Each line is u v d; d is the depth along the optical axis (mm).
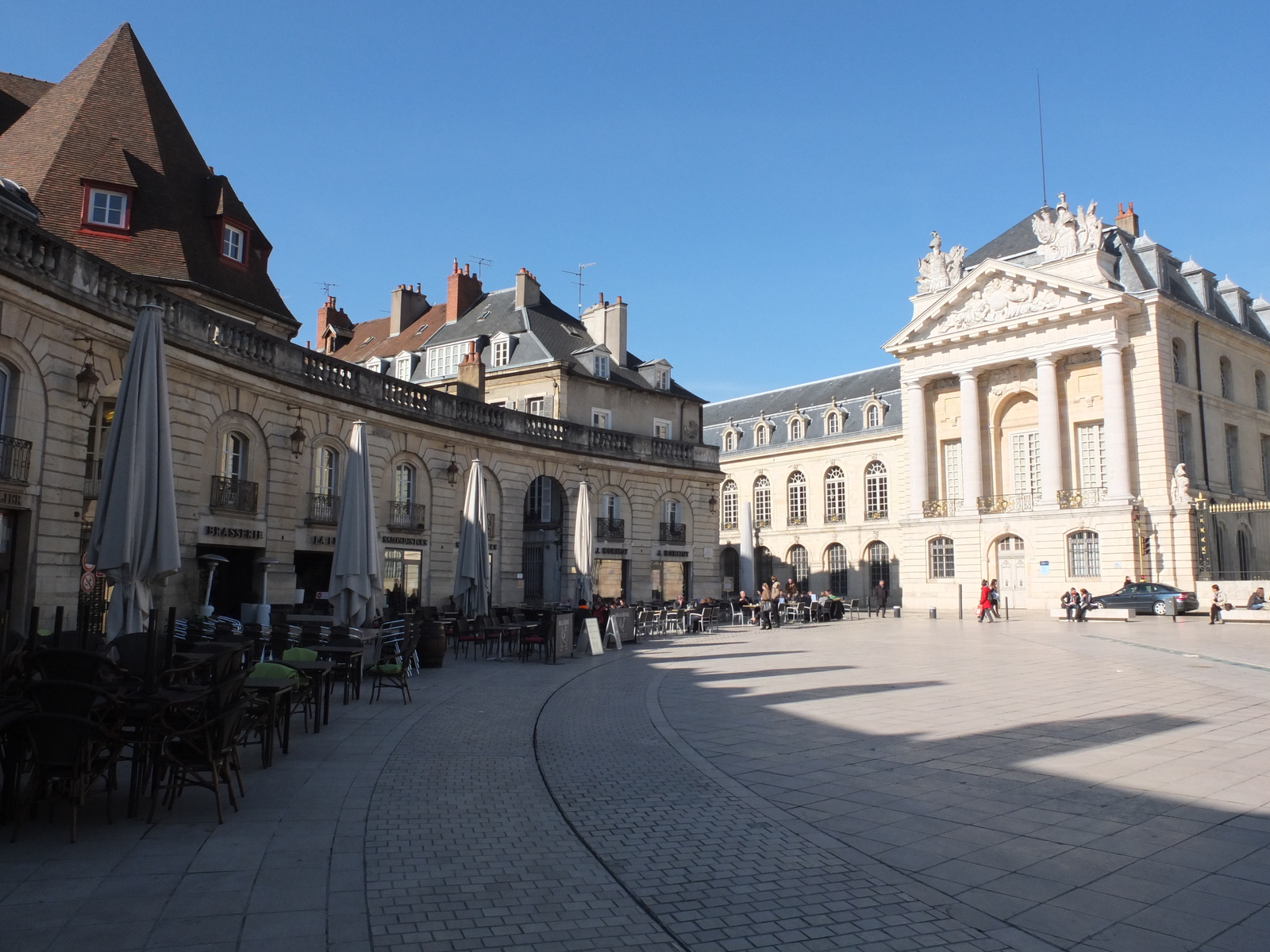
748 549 38594
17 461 13594
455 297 43125
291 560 20734
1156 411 40594
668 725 10789
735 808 6980
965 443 46219
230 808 6742
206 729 6348
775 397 65938
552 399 36594
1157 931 4551
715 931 4570
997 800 7156
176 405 17484
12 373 13688
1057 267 44156
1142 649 20828
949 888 5203
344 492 15773
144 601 9828
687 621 29359
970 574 45031
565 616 19516
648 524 34406
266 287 24516
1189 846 5906
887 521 55375
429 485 25625
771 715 11508
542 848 5934
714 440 66312
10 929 4332
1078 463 43719
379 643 14422
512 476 28828
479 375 31578
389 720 10945
